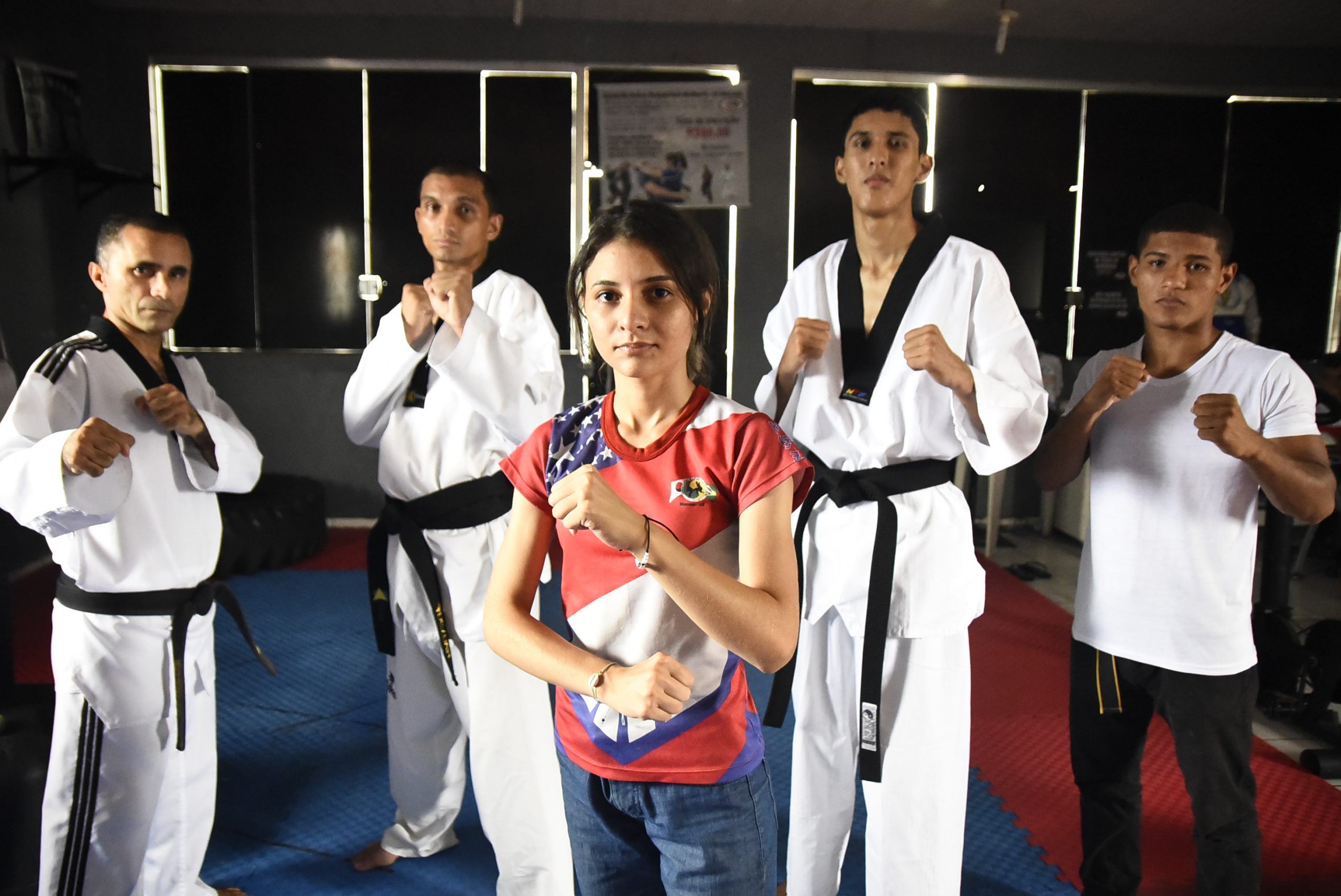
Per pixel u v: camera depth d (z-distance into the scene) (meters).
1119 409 1.97
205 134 6.14
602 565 1.14
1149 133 6.44
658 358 1.09
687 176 6.29
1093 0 5.53
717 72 6.25
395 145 6.21
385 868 2.39
